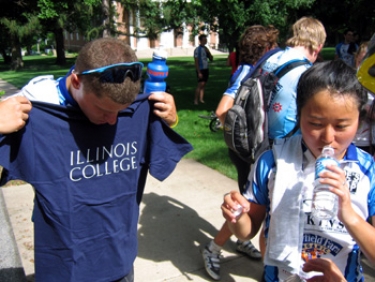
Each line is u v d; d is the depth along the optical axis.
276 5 11.51
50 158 1.59
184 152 1.91
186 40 42.16
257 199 1.55
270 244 1.47
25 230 3.45
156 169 1.87
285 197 1.42
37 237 1.69
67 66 27.02
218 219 3.69
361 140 2.75
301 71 2.32
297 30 2.61
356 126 1.27
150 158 1.87
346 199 1.21
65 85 1.59
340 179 1.21
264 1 11.02
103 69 1.35
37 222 1.68
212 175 4.71
